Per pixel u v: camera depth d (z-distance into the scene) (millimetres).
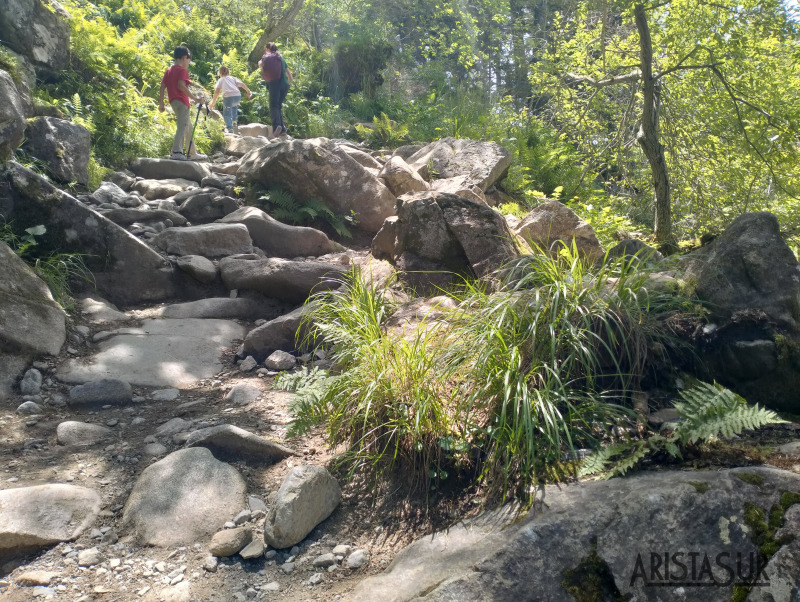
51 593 2818
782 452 3020
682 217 13086
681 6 11680
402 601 2570
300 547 3086
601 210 9797
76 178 7672
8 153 6020
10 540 3008
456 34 23938
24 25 9266
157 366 4875
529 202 9523
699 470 2949
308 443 3834
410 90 21875
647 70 10594
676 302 3883
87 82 10422
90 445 3865
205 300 5918
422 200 5562
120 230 5996
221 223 7098
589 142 14242
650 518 2650
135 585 2879
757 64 11984
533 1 25734
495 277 5078
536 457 3131
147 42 15047
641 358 3662
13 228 5652
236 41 20656
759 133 11602
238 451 3725
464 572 2604
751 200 12555
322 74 19656
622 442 3244
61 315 5047
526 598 2520
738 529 2572
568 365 3541
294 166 7691
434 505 3188
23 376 4504
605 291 3842
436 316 4527
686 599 2471
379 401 3594
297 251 6996
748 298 3732
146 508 3268
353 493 3385
